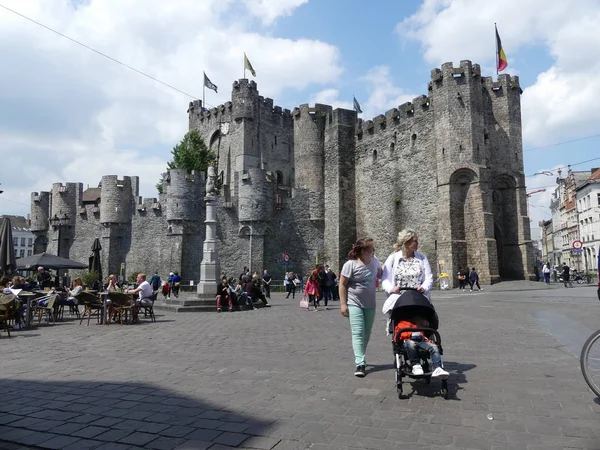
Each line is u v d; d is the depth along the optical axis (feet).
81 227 162.40
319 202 152.56
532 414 13.87
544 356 22.41
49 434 12.88
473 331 31.81
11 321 44.09
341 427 13.05
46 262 72.02
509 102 118.01
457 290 98.63
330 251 149.28
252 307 63.31
